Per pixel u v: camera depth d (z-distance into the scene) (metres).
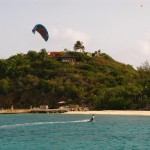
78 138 94.81
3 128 121.44
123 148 78.12
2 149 77.44
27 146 81.31
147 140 90.19
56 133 105.94
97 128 119.94
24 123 140.38
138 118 161.25
